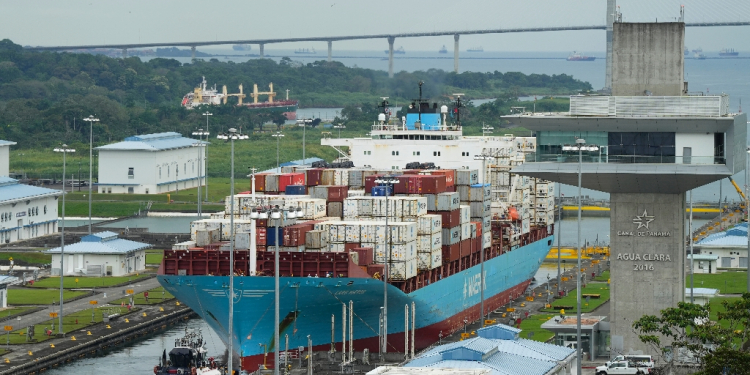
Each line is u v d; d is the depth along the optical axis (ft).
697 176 389.60
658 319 356.18
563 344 406.00
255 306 394.73
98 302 548.72
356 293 403.95
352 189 509.76
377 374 268.00
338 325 415.44
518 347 323.37
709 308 353.72
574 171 400.88
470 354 298.76
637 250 402.31
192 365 398.01
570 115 401.70
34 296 565.94
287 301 396.37
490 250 553.64
